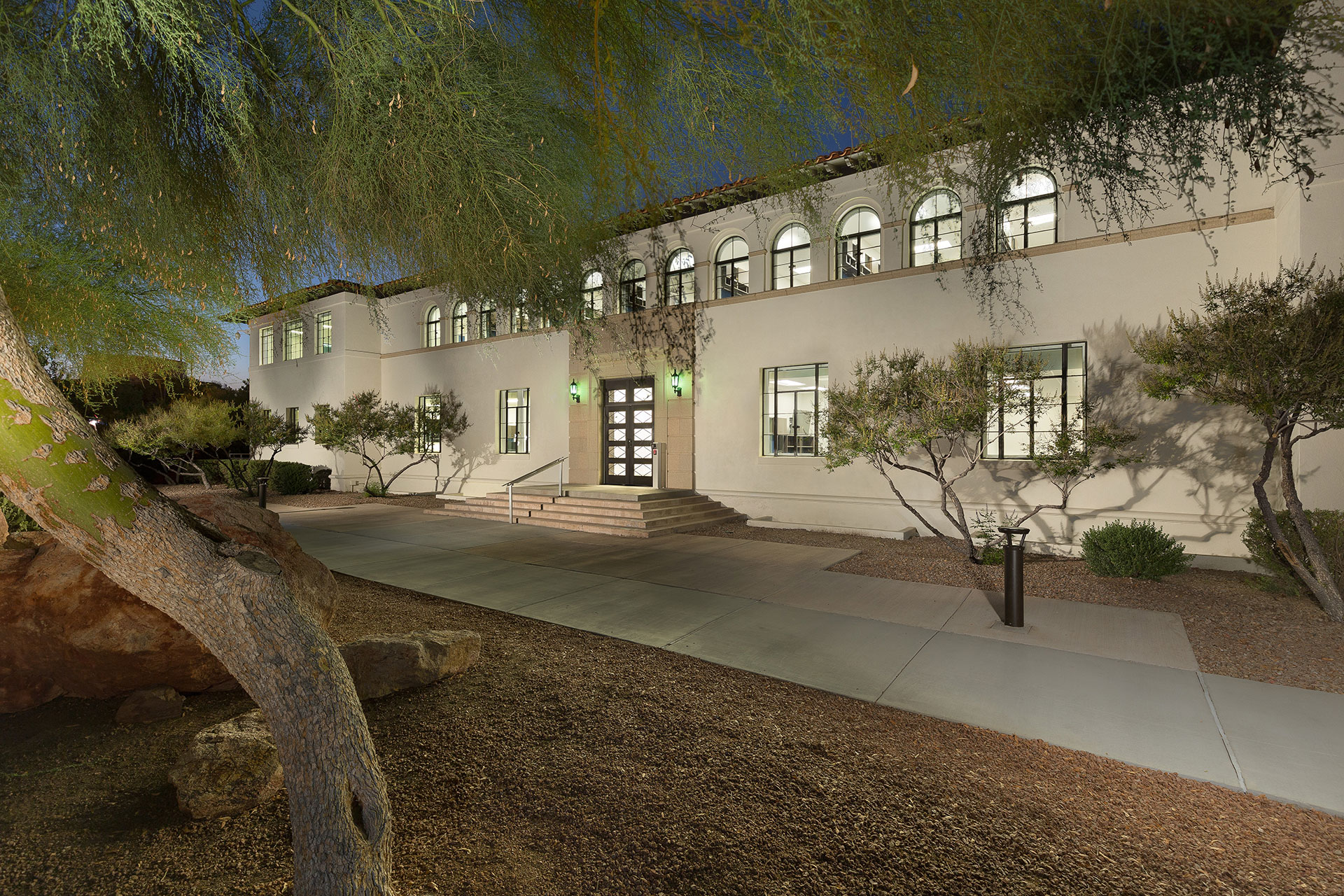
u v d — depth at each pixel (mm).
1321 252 7312
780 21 2539
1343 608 6184
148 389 18688
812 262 13180
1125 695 4738
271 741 3232
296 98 3646
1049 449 9391
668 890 2535
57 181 3562
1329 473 7438
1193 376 6625
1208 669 5250
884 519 12195
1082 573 8492
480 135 3352
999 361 8961
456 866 2621
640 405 16078
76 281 4836
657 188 3764
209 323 5668
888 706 4555
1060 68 2512
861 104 2971
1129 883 2656
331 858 1900
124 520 1896
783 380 13672
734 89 3254
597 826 2943
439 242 3977
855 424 9781
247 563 2031
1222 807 3285
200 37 2770
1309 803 3326
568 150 4027
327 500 19344
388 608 6918
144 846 2730
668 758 3615
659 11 2949
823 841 2871
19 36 2926
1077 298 10117
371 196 3648
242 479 21141
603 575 8898
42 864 2604
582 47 3182
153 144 3387
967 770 3615
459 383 19844
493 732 3873
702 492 14789
